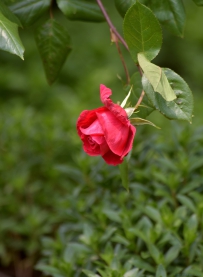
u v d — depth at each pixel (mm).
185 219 1420
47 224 1669
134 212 1451
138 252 1399
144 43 1252
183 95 1229
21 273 1731
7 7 1335
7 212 1719
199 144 1578
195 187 1482
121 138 1201
